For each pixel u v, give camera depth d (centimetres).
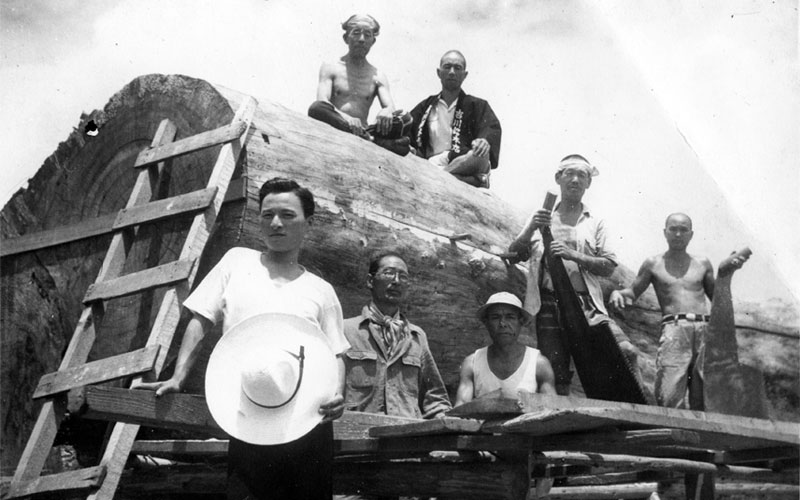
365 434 519
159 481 566
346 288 594
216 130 557
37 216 651
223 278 480
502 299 600
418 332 594
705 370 600
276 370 447
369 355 573
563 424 436
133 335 579
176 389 464
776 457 511
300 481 453
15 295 635
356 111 685
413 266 621
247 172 550
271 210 480
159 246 571
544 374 597
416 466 513
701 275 622
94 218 589
